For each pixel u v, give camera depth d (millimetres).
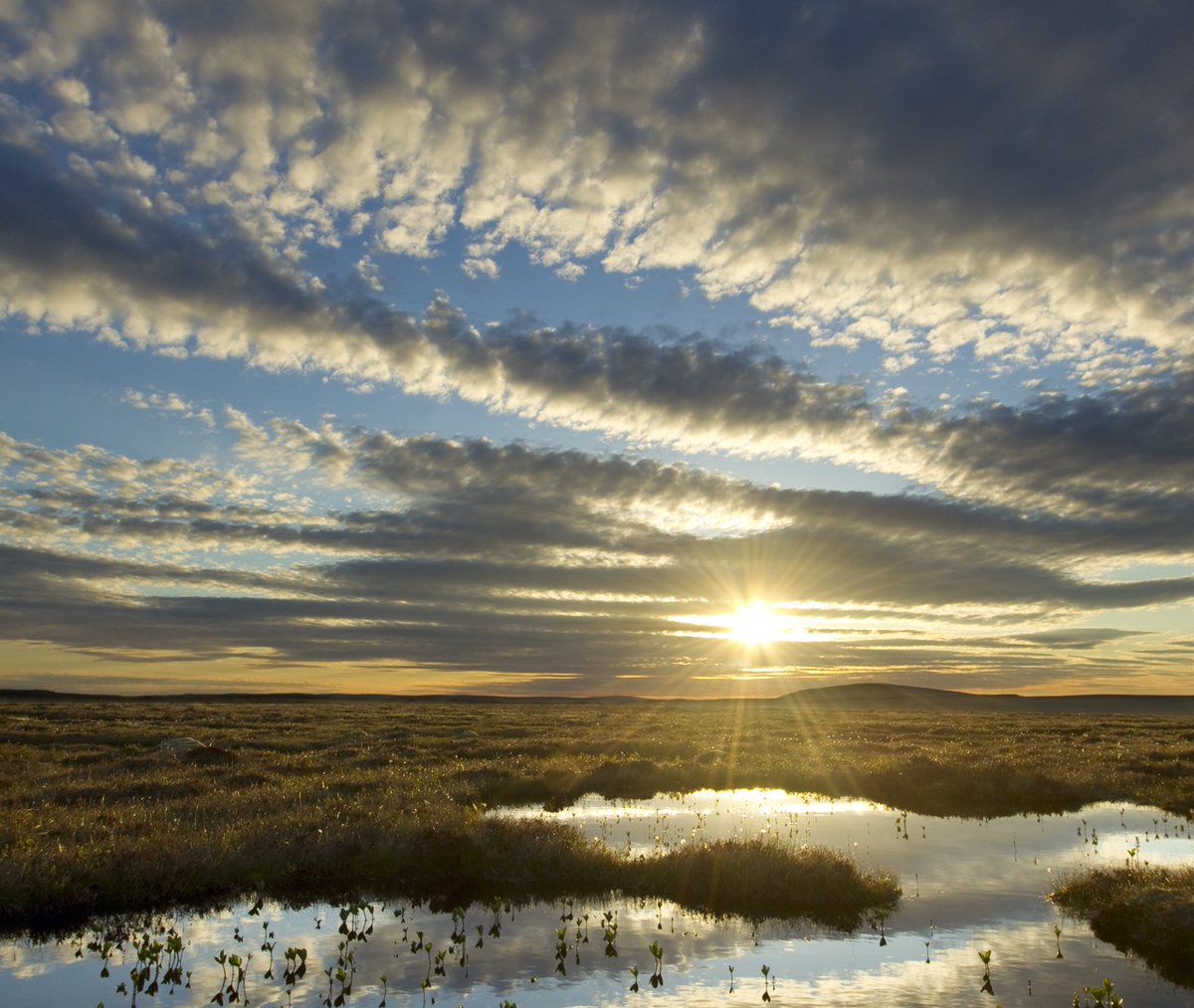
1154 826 18859
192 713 56938
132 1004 8344
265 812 16641
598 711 82062
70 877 11695
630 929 10789
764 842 14188
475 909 11773
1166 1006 8141
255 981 8945
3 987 8805
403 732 40219
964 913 11547
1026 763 27828
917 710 114125
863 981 8875
